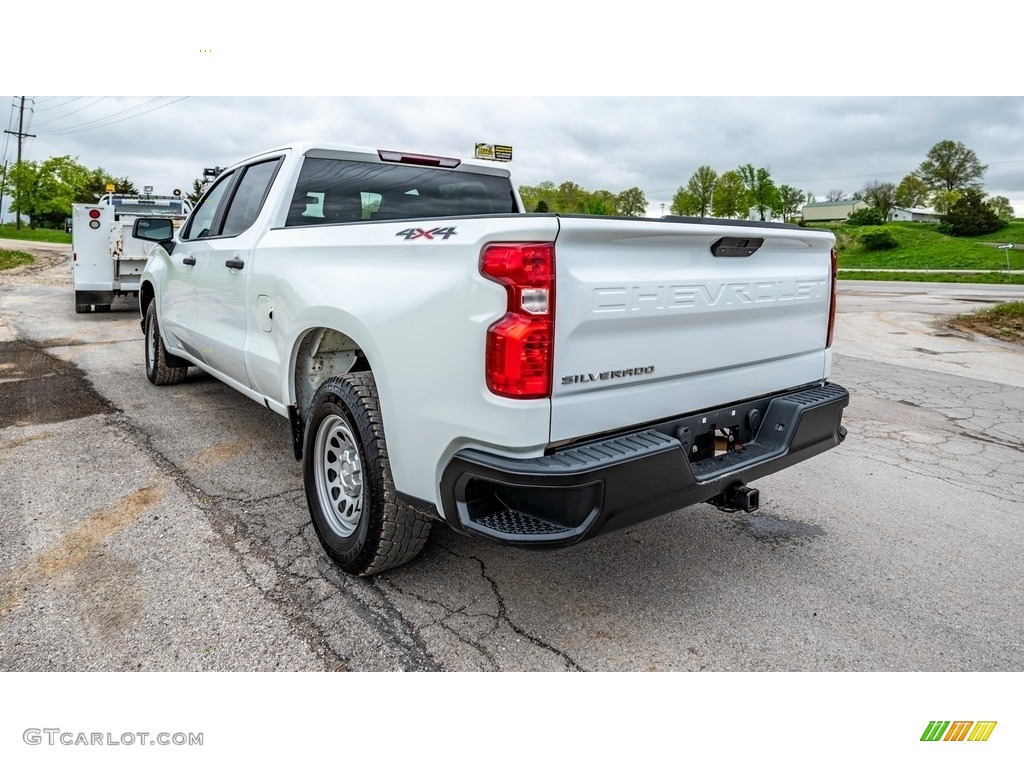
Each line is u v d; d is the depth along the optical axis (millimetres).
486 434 2328
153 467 4352
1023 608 3008
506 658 2574
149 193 12508
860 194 111438
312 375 3584
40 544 3312
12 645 2562
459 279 2369
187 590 2939
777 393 3328
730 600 3012
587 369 2387
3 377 6836
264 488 4047
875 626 2850
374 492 2812
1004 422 6070
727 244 2814
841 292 24328
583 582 3125
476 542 3479
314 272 3209
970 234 76438
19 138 56156
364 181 4199
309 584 3016
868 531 3766
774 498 4230
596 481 2275
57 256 28891
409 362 2555
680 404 2777
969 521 3926
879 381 7754
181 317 5328
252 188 4371
